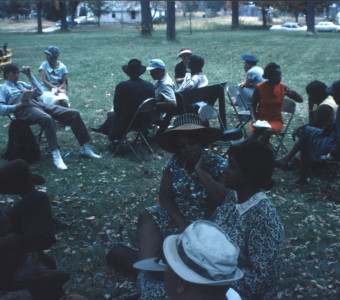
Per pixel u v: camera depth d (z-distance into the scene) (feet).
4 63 63.10
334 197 18.99
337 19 225.97
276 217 8.25
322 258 14.39
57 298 10.23
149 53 82.74
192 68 26.71
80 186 20.30
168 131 10.59
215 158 10.93
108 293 12.51
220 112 25.80
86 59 73.82
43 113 22.70
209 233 6.27
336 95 18.02
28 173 10.48
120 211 18.06
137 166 23.09
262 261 8.06
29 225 9.91
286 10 178.70
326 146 19.13
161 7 211.61
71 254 14.57
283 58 75.20
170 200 11.23
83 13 276.62
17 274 9.61
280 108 23.40
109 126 26.22
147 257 10.68
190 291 6.28
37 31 185.26
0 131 29.94
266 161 8.14
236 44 103.81
